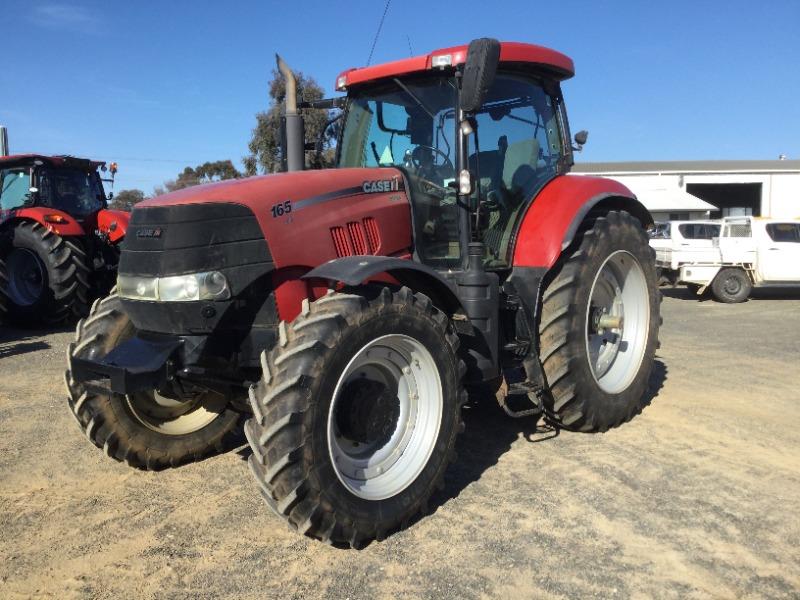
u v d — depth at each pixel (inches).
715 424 186.1
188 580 111.5
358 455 126.9
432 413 131.9
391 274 136.6
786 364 265.9
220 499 142.1
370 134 174.9
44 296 354.6
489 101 169.2
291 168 182.1
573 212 169.0
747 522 128.6
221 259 122.1
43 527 130.3
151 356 122.0
